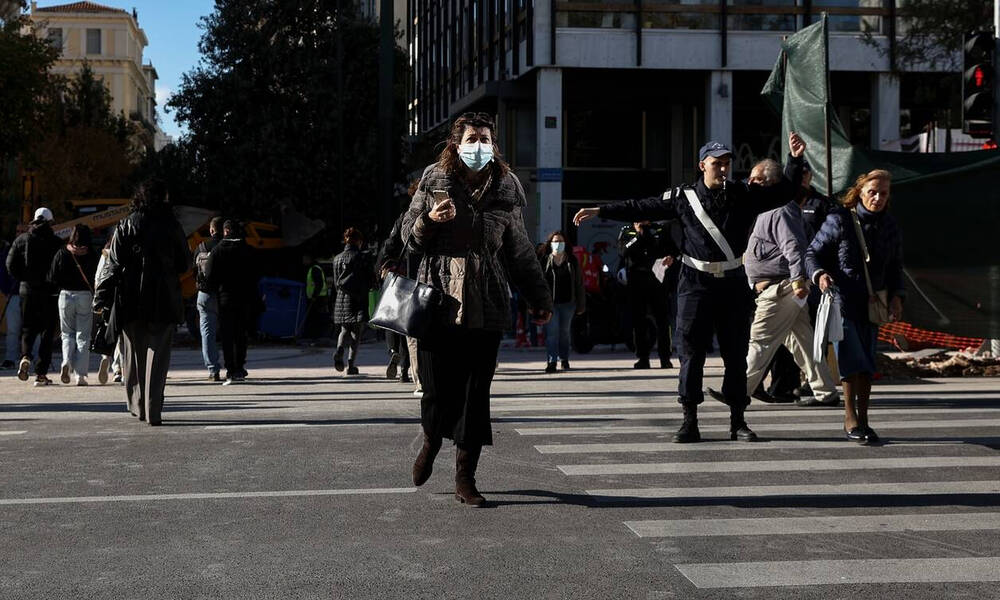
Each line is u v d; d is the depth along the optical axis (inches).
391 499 254.7
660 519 234.4
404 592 182.2
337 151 1339.8
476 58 1583.4
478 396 246.8
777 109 589.0
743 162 1414.9
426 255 243.9
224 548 211.3
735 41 1250.0
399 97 1435.8
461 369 247.6
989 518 235.0
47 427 383.2
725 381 339.9
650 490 264.4
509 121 1413.6
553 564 199.0
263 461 306.3
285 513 240.8
